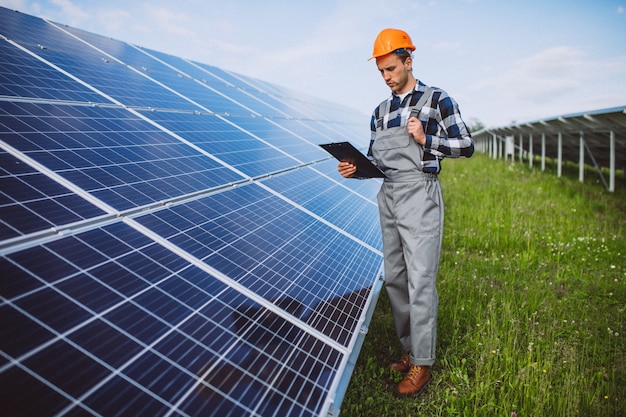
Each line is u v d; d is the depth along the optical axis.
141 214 2.64
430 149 3.09
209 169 3.94
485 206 10.22
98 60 5.68
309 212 4.32
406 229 3.26
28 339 1.54
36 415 1.34
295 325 2.45
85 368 1.56
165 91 5.98
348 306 3.04
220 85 9.13
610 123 12.82
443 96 3.15
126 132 3.76
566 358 3.87
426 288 3.20
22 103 3.23
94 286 1.92
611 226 8.84
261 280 2.70
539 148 28.80
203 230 2.87
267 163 5.14
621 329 4.61
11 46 4.50
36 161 2.58
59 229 2.11
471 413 3.22
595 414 3.18
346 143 2.75
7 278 1.72
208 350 1.94
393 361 3.96
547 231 8.20
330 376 2.21
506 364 3.68
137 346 1.76
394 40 3.06
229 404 1.74
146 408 1.54
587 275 6.21
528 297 5.27
